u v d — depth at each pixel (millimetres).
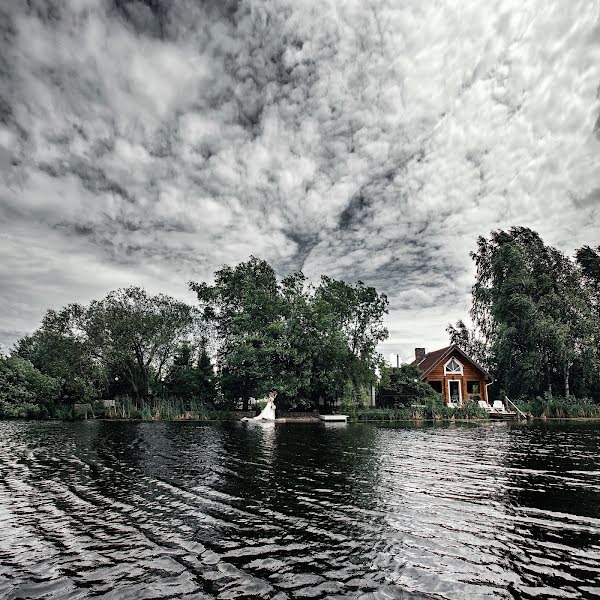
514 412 41000
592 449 19250
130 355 49062
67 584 6359
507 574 6652
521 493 11258
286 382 41000
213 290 51438
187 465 15398
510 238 54656
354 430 29641
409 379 48031
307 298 45500
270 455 17734
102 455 17844
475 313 58250
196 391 49562
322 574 6656
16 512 9719
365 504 10266
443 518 9234
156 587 6258
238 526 8781
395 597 5973
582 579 6496
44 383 43281
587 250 56562
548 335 45969
